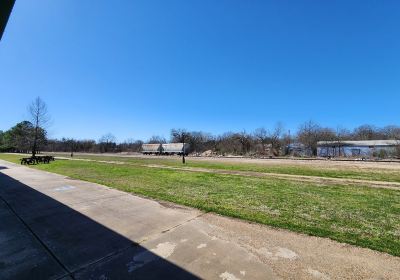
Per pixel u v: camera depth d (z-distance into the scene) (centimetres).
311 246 457
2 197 963
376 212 680
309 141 5572
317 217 632
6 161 3531
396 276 358
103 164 2498
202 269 384
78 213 700
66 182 1276
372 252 432
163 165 2348
